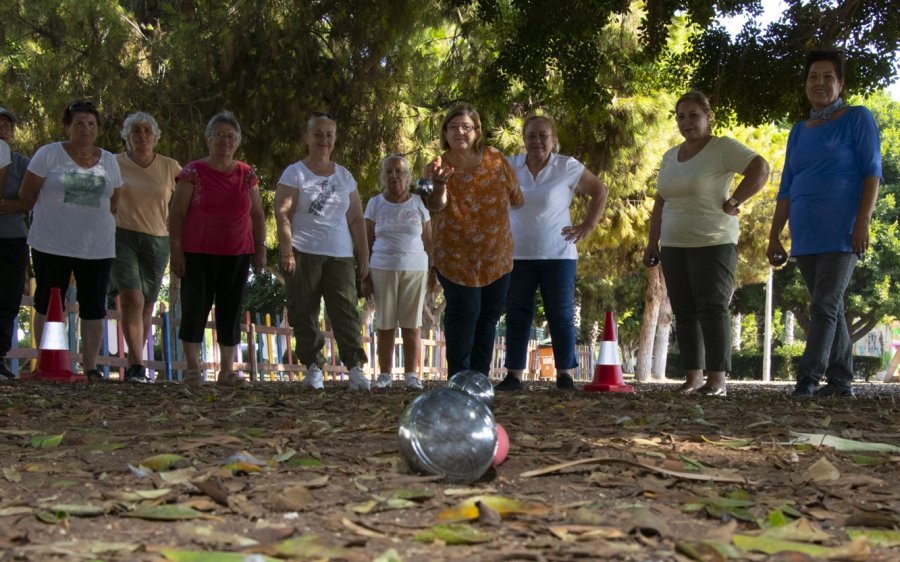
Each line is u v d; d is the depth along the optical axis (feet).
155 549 6.81
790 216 25.68
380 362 30.91
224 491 8.78
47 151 28.27
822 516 8.48
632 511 8.37
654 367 103.76
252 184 28.89
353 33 47.26
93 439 13.33
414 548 7.01
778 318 175.63
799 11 40.98
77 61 46.11
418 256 30.32
